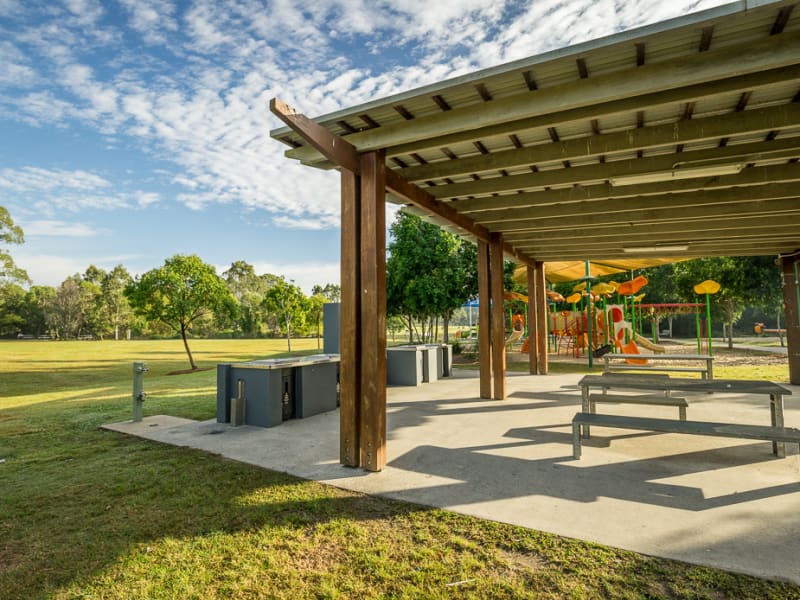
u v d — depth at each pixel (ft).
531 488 11.72
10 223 112.16
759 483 11.82
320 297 128.77
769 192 17.88
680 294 68.39
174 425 20.48
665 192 17.65
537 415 21.54
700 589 7.04
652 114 12.32
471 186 18.21
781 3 7.48
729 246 30.17
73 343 160.25
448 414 21.90
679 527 9.25
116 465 14.42
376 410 13.46
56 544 9.12
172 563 8.27
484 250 26.76
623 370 39.14
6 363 69.87
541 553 8.29
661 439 16.62
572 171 16.49
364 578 7.66
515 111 11.03
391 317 73.36
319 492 11.69
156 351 104.12
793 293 30.66
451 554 8.38
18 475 13.62
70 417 23.52
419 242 55.57
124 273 264.52
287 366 20.63
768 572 7.45
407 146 14.11
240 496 11.50
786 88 10.73
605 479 12.33
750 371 37.19
